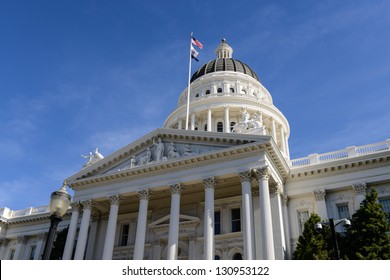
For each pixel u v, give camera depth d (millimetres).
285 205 39500
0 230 59344
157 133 41812
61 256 44344
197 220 40781
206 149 38562
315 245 29609
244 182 34562
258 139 35656
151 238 42969
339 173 39219
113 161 43312
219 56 90188
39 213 58156
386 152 37406
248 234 31625
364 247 28531
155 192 41188
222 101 68312
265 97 77688
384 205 36969
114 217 39781
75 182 43438
